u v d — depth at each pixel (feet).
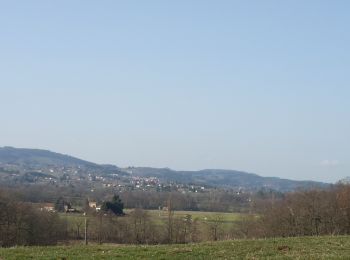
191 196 618.85
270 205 301.84
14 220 252.62
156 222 335.26
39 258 85.56
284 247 97.09
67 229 307.37
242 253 90.17
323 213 266.77
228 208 523.70
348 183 296.71
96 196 543.80
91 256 88.12
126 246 106.52
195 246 102.01
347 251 90.79
